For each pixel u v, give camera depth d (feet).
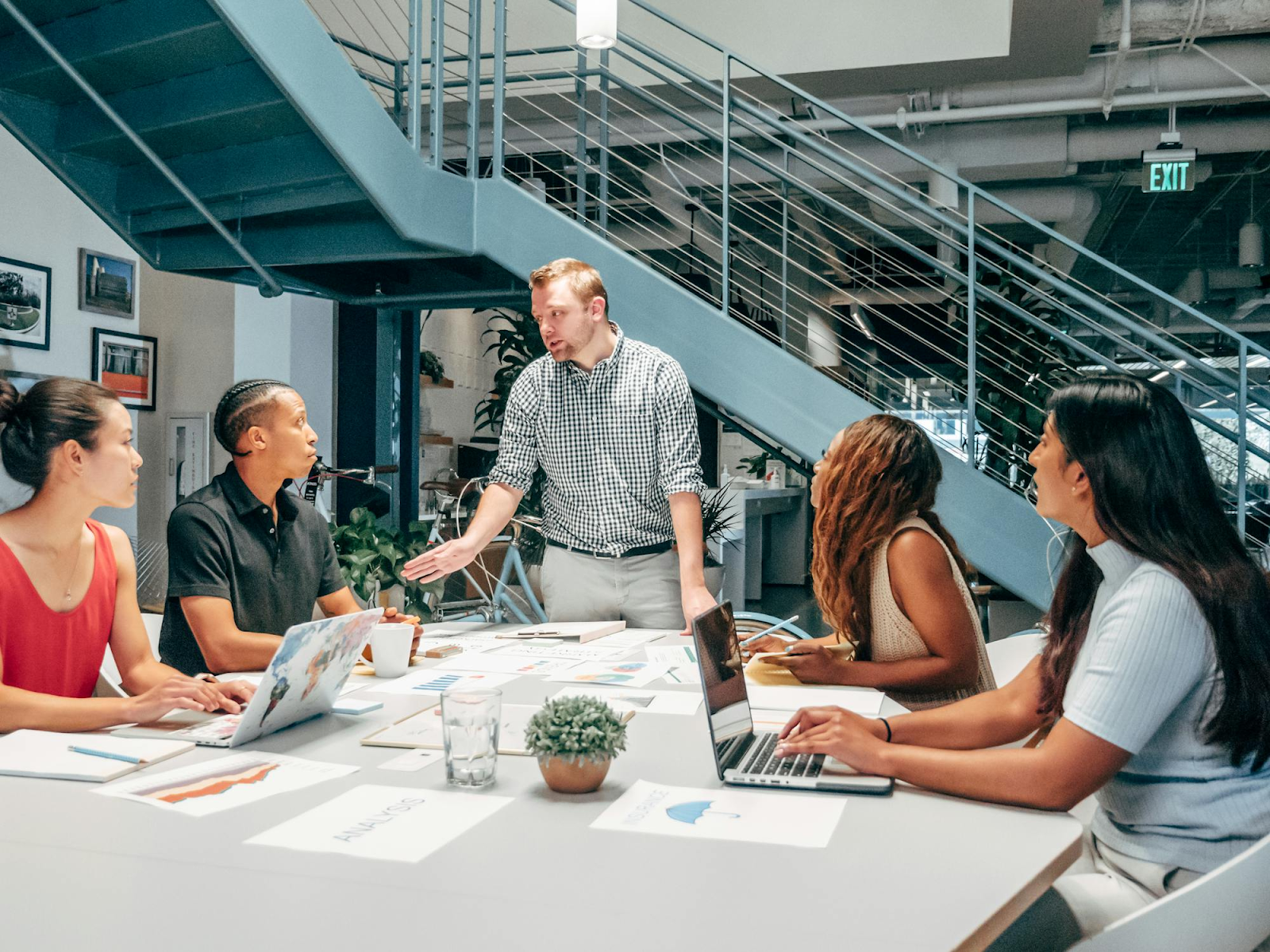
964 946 2.51
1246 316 43.29
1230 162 28.12
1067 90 20.33
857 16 18.92
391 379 16.99
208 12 9.46
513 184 11.80
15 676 5.25
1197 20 18.04
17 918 2.60
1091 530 4.25
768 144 22.62
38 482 5.25
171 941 2.47
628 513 8.73
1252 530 15.05
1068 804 3.64
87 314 15.80
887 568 6.22
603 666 6.25
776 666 6.27
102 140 11.48
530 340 18.56
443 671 6.10
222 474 6.91
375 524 14.56
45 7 10.27
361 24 19.72
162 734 4.50
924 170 22.89
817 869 2.99
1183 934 3.34
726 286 12.56
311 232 12.28
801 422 11.70
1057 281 12.46
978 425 20.04
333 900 2.72
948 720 4.61
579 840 3.22
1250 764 3.84
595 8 11.38
